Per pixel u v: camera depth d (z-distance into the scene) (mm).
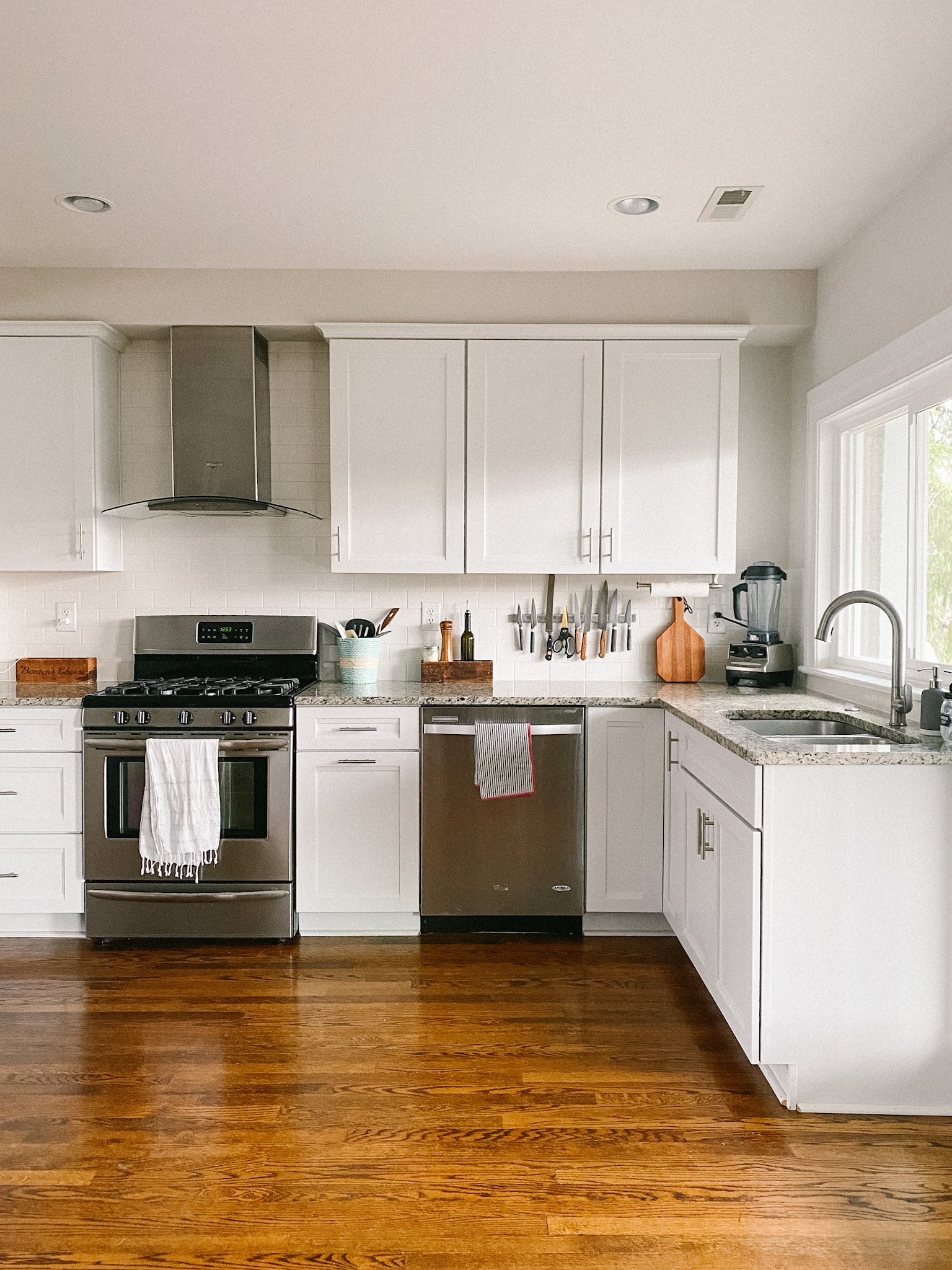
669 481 3613
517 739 3324
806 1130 2172
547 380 3594
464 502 3621
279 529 3914
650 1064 2477
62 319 3566
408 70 2191
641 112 2387
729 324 3588
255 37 2055
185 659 3877
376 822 3377
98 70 2188
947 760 2186
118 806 3350
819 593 3594
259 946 3355
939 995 2230
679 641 3900
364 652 3688
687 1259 1740
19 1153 2064
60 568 3615
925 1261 1737
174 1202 1894
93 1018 2746
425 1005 2842
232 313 3586
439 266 3547
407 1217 1853
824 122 2430
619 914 3469
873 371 3006
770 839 2213
